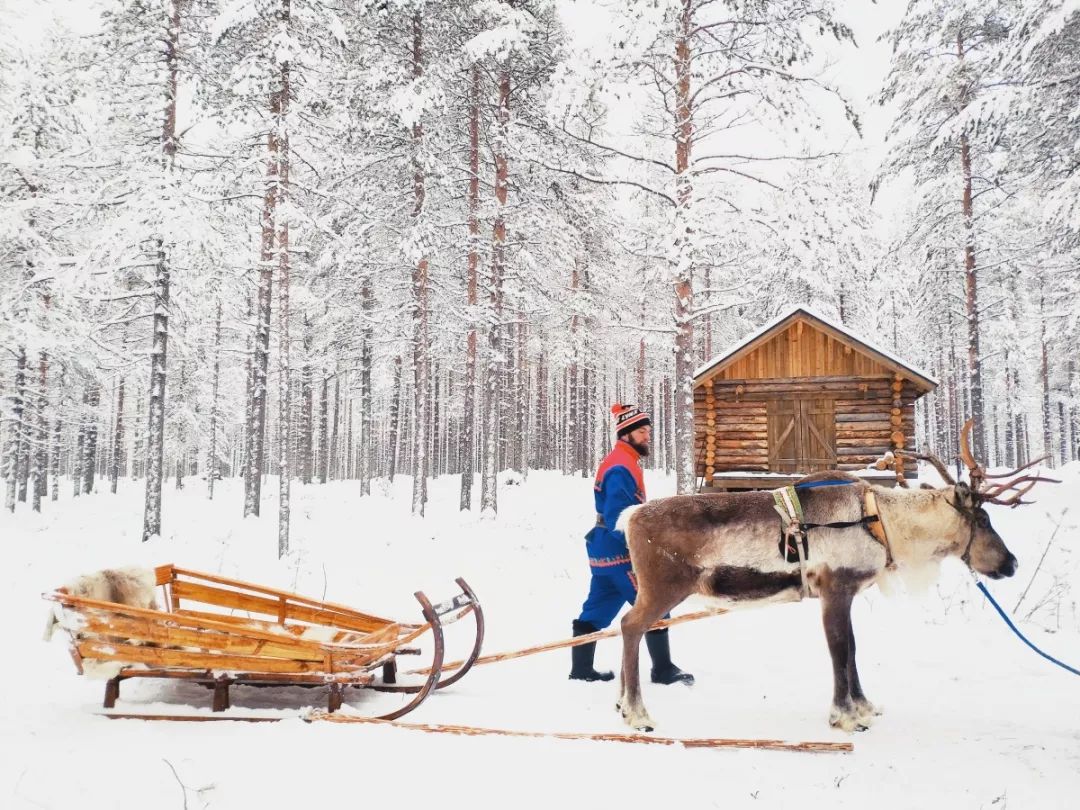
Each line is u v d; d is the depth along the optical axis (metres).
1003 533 12.07
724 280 25.88
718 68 13.80
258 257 19.00
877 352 14.37
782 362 15.27
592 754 3.96
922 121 20.12
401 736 4.18
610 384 45.31
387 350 24.91
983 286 25.28
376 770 3.70
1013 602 7.81
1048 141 15.23
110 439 45.56
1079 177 13.27
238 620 5.31
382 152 18.95
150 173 14.67
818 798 3.49
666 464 38.97
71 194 17.61
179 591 5.58
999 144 17.77
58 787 3.47
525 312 22.84
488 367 18.70
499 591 9.56
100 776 3.59
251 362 24.61
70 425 30.70
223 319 32.16
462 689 5.36
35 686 5.21
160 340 15.93
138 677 4.95
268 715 4.56
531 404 39.97
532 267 20.23
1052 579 8.73
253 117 16.27
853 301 24.17
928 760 3.94
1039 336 33.50
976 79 18.97
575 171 15.02
